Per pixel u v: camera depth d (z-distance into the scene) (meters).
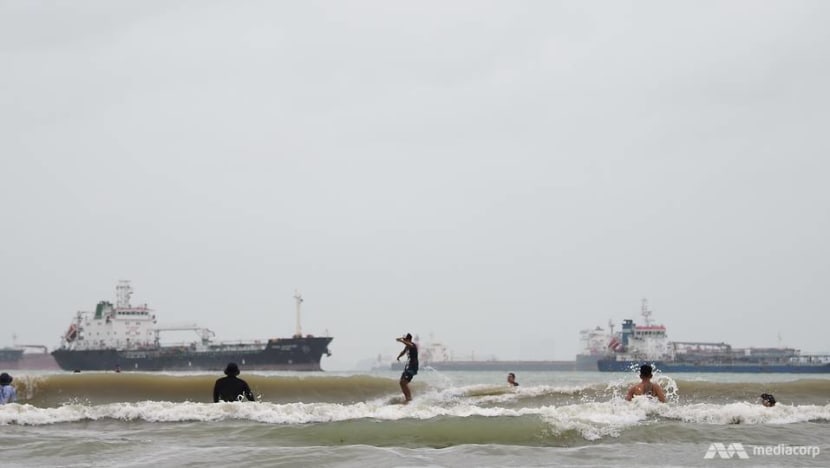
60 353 140.50
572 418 15.55
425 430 13.98
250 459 11.28
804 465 11.09
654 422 15.62
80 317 144.25
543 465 10.88
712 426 15.03
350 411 16.62
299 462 11.03
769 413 16.62
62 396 24.81
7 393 19.45
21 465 10.88
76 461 11.20
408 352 23.48
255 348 126.62
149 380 25.77
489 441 13.29
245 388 18.94
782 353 158.75
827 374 146.50
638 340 158.25
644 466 10.84
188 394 25.45
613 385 26.30
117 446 12.62
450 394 26.45
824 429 14.95
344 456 11.55
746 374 144.12
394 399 25.25
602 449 12.41
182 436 13.91
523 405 23.02
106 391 25.22
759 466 10.98
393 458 11.38
